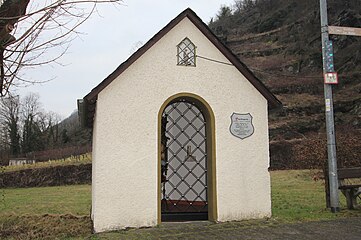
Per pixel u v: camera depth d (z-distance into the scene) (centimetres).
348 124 3725
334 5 5638
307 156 2144
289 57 5928
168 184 1137
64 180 3250
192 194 1076
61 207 1633
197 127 1081
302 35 6150
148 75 951
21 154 5222
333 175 1045
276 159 3145
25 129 5538
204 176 1050
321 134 3666
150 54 959
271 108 1080
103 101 909
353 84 4425
